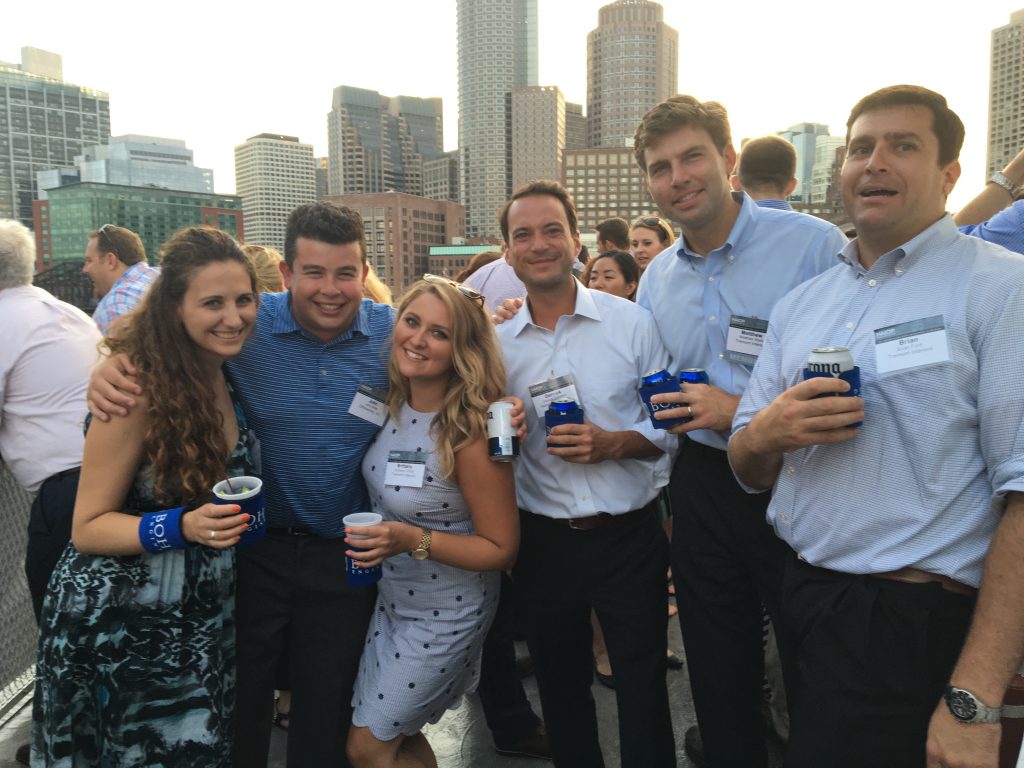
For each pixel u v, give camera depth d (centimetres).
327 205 192
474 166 19488
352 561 177
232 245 174
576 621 216
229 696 185
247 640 199
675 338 223
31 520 235
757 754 212
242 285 172
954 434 136
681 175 199
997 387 129
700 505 207
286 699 277
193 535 160
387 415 200
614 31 15250
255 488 167
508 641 251
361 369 201
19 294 242
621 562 208
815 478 154
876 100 147
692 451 211
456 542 183
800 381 161
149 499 173
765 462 168
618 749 258
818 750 146
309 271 186
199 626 174
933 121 142
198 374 172
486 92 19262
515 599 223
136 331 169
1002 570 125
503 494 188
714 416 188
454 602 193
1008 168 292
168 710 172
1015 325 129
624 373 218
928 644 139
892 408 142
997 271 135
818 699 149
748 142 286
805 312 166
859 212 148
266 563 200
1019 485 122
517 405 190
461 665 198
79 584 166
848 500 148
